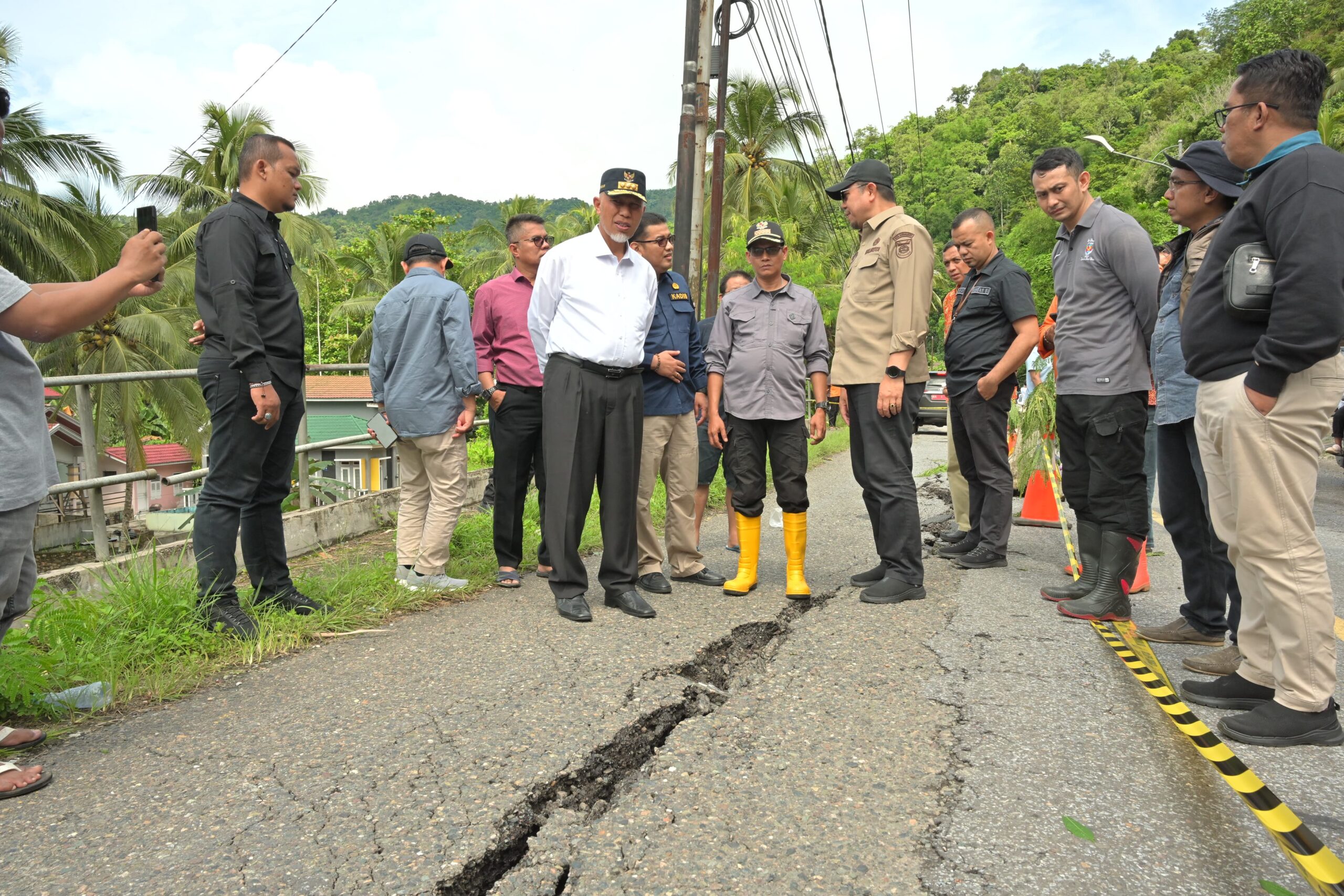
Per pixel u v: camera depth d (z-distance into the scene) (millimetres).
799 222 31219
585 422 4051
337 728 2771
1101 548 4059
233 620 3615
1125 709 2943
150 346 27203
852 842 2127
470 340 4480
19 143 22906
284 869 1992
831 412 19562
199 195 30062
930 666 3393
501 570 4840
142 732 2764
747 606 4297
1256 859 2047
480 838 2125
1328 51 41406
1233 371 2727
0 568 2387
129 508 6094
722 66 11062
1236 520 2711
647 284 4219
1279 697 2713
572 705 2949
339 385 30281
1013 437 7180
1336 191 2453
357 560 5520
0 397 2318
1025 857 2059
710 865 2033
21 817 2234
